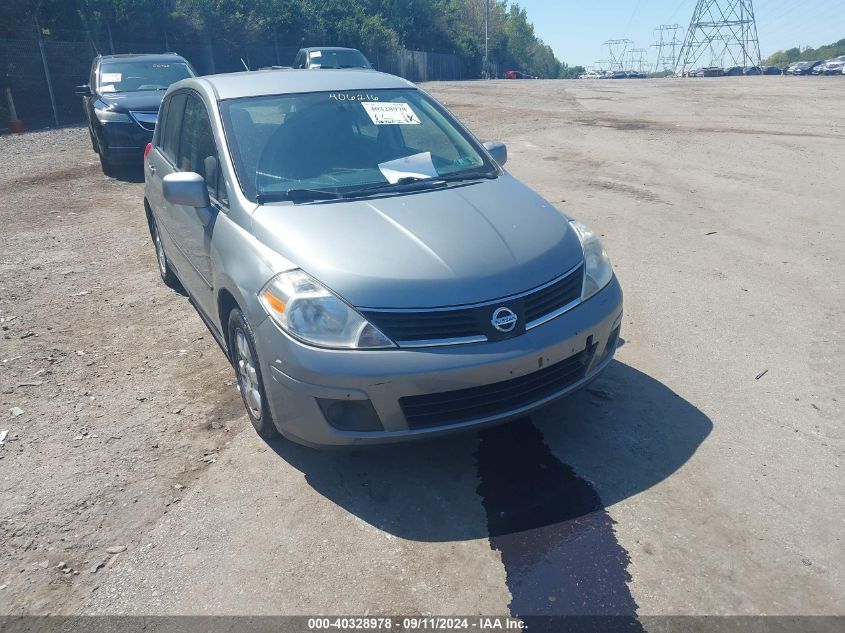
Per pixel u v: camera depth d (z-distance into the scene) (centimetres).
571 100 2327
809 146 1213
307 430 319
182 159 489
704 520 305
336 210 362
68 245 738
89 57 2228
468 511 316
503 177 432
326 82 464
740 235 719
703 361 449
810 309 529
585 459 350
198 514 321
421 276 315
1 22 2064
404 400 306
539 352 318
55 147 1466
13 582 286
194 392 430
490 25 8550
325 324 309
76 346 497
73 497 336
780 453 351
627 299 555
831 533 296
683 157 1151
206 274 421
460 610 263
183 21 2702
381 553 293
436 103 493
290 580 281
